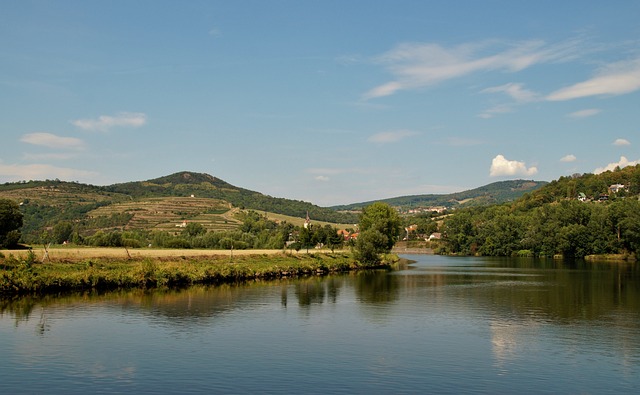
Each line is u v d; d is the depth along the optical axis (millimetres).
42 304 53875
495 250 196875
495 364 33000
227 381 29078
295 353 35188
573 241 159125
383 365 32500
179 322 45438
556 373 31281
